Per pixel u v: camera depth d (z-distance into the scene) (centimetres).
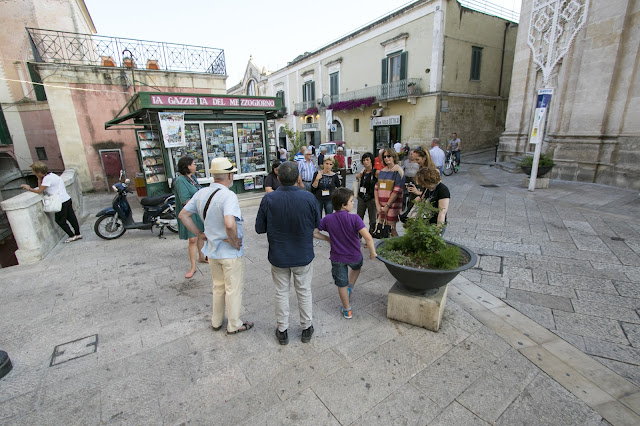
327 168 501
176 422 210
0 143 1455
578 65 958
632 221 572
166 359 271
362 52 1931
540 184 876
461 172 1272
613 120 881
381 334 295
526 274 398
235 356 272
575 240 496
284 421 209
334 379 243
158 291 392
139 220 739
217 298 300
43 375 255
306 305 279
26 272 455
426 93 1591
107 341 296
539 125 812
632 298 335
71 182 777
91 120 1161
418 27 1583
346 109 2019
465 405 217
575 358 256
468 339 283
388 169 427
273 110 833
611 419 202
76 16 1397
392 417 209
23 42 1388
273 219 258
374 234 440
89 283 417
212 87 1295
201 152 771
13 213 475
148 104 667
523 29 1198
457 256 280
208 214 273
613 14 849
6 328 320
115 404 226
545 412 209
